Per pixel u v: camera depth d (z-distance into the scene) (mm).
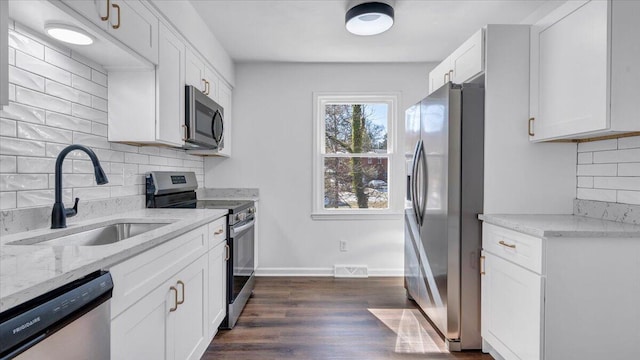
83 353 858
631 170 1762
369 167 3707
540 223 1710
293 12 2492
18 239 1212
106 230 1691
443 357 2004
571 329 1537
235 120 3598
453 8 2439
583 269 1536
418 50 3238
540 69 1946
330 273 3623
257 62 3572
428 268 2359
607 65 1517
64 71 1610
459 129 2049
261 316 2557
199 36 2516
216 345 2121
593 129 1583
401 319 2512
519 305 1690
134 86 1934
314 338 2219
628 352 1541
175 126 2150
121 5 1558
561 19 1778
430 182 2307
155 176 2367
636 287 1542
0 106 986
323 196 3691
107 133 1939
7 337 640
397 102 3590
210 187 3598
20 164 1382
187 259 1617
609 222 1753
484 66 2057
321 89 3604
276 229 3625
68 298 802
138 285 1163
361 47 3162
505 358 1808
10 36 1326
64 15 1277
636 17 1529
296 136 3615
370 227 3625
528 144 2049
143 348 1205
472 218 2062
